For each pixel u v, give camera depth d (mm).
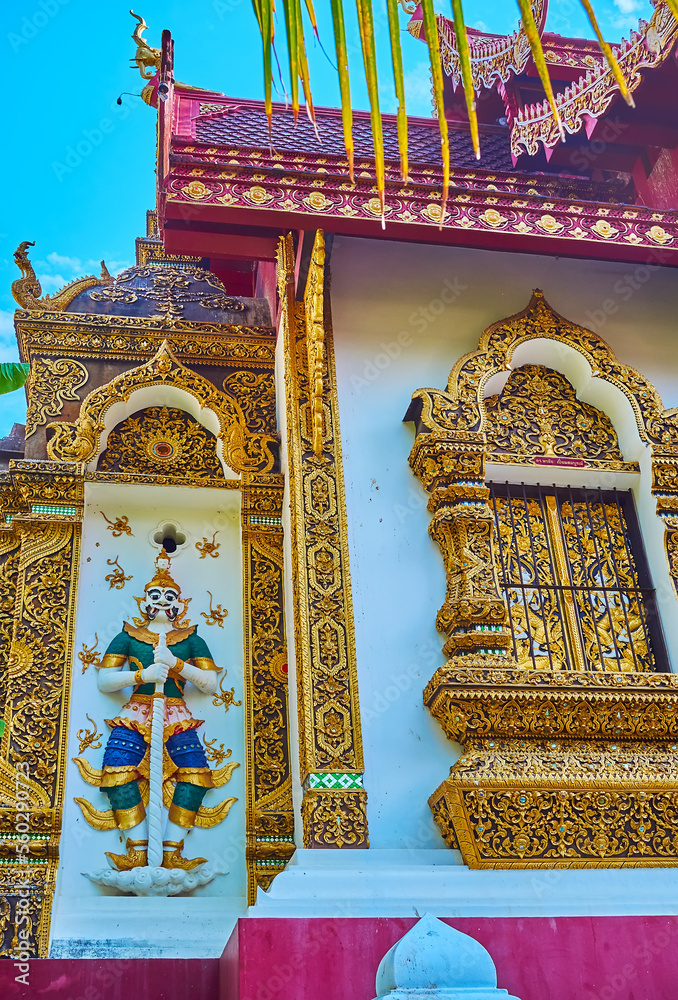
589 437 7227
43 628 6523
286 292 6988
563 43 9547
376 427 6973
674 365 7668
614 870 5500
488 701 5816
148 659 6578
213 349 7762
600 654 6602
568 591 6750
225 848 6262
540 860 5438
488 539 6438
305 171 6781
